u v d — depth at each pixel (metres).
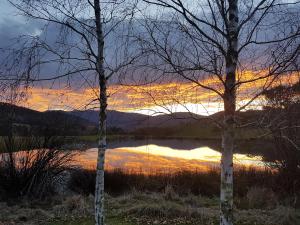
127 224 8.48
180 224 8.48
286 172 12.52
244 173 14.43
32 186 12.46
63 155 13.41
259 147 12.44
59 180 13.46
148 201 10.76
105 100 6.07
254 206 11.02
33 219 9.27
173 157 28.88
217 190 13.95
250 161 17.42
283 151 12.37
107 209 9.96
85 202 10.37
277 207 10.20
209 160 27.16
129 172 17.03
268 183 12.99
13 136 12.70
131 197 11.31
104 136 6.11
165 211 9.09
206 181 14.58
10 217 9.30
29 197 12.09
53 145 13.10
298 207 10.45
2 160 12.65
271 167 13.02
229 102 4.82
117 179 14.70
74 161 14.12
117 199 11.18
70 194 12.66
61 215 9.44
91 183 14.07
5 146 12.62
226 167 4.80
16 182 12.27
